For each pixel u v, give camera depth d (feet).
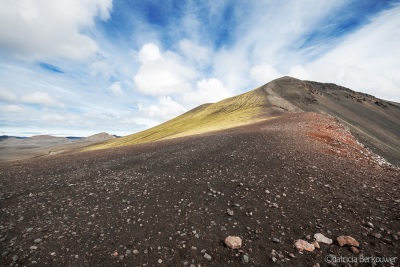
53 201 39.52
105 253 23.76
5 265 22.26
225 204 33.73
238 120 223.71
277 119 168.14
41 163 81.76
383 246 22.41
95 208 35.40
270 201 33.71
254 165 53.36
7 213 34.73
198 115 436.35
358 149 87.40
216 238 25.55
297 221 27.94
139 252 23.75
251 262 21.62
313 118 147.74
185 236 26.20
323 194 35.63
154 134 372.17
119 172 58.85
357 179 42.75
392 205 30.94
